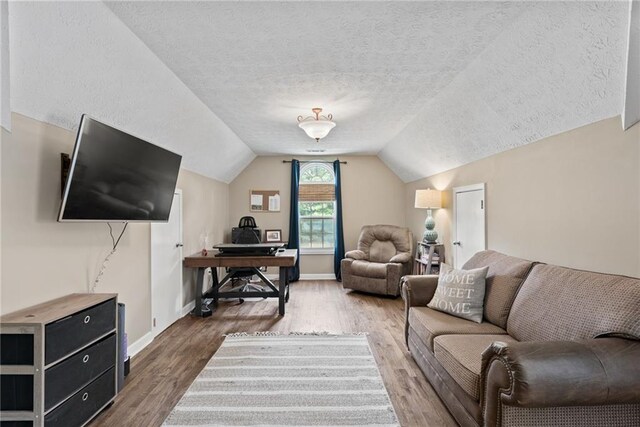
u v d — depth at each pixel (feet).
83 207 6.88
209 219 17.61
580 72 6.55
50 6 5.36
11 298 6.09
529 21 6.51
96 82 7.23
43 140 6.81
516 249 10.04
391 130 15.40
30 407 5.45
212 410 7.22
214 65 8.66
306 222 21.97
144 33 7.06
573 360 4.71
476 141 11.54
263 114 12.92
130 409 7.27
